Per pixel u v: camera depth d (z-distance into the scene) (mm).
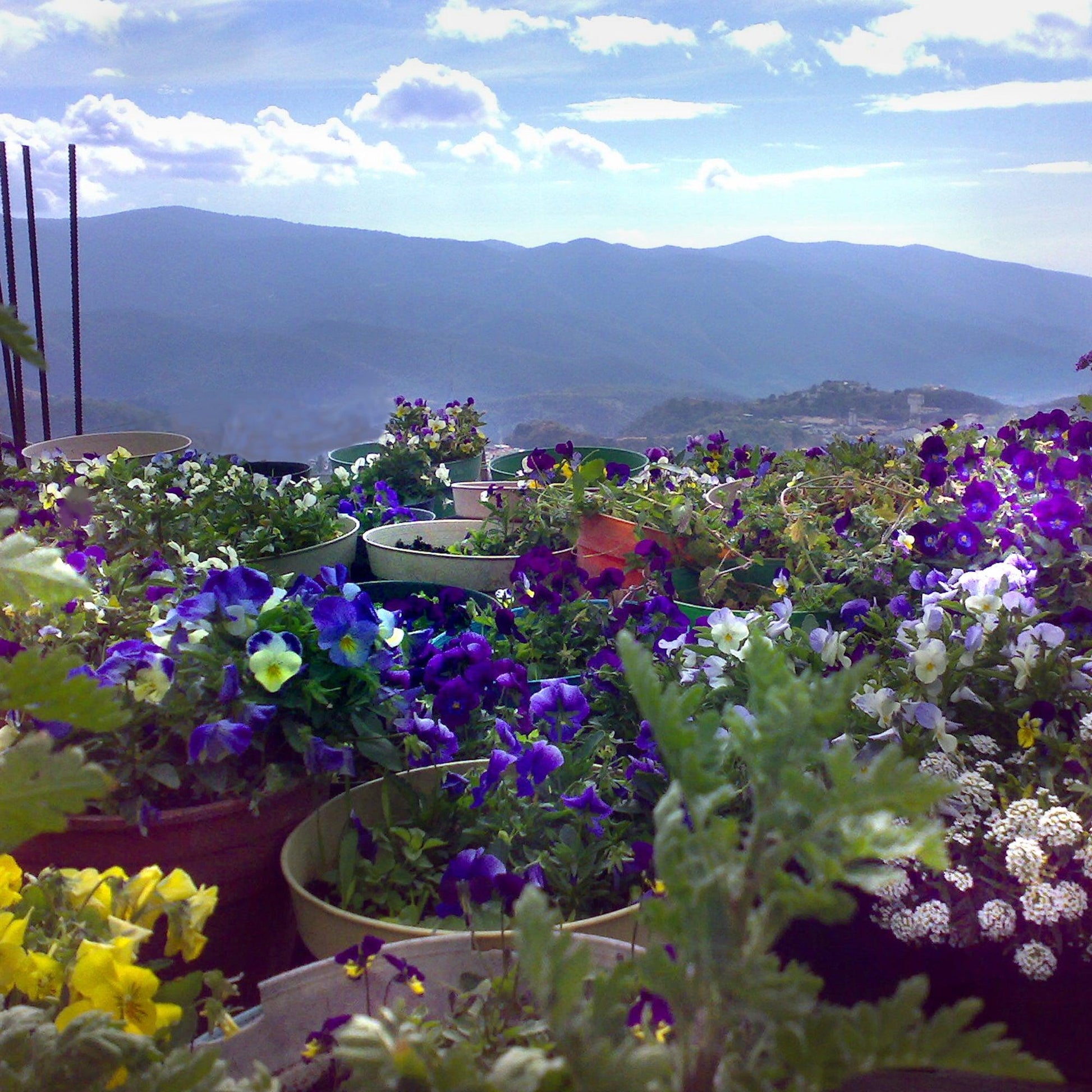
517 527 3404
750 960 493
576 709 1956
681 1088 518
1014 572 2070
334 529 3389
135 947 895
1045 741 1620
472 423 5336
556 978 463
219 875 1653
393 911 1620
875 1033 487
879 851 492
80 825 1570
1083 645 1972
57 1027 734
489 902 1572
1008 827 1452
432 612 2656
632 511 3197
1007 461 3158
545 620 2574
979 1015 1446
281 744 1751
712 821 530
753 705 564
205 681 1722
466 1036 938
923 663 1747
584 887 1595
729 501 3436
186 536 3002
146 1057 693
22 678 533
